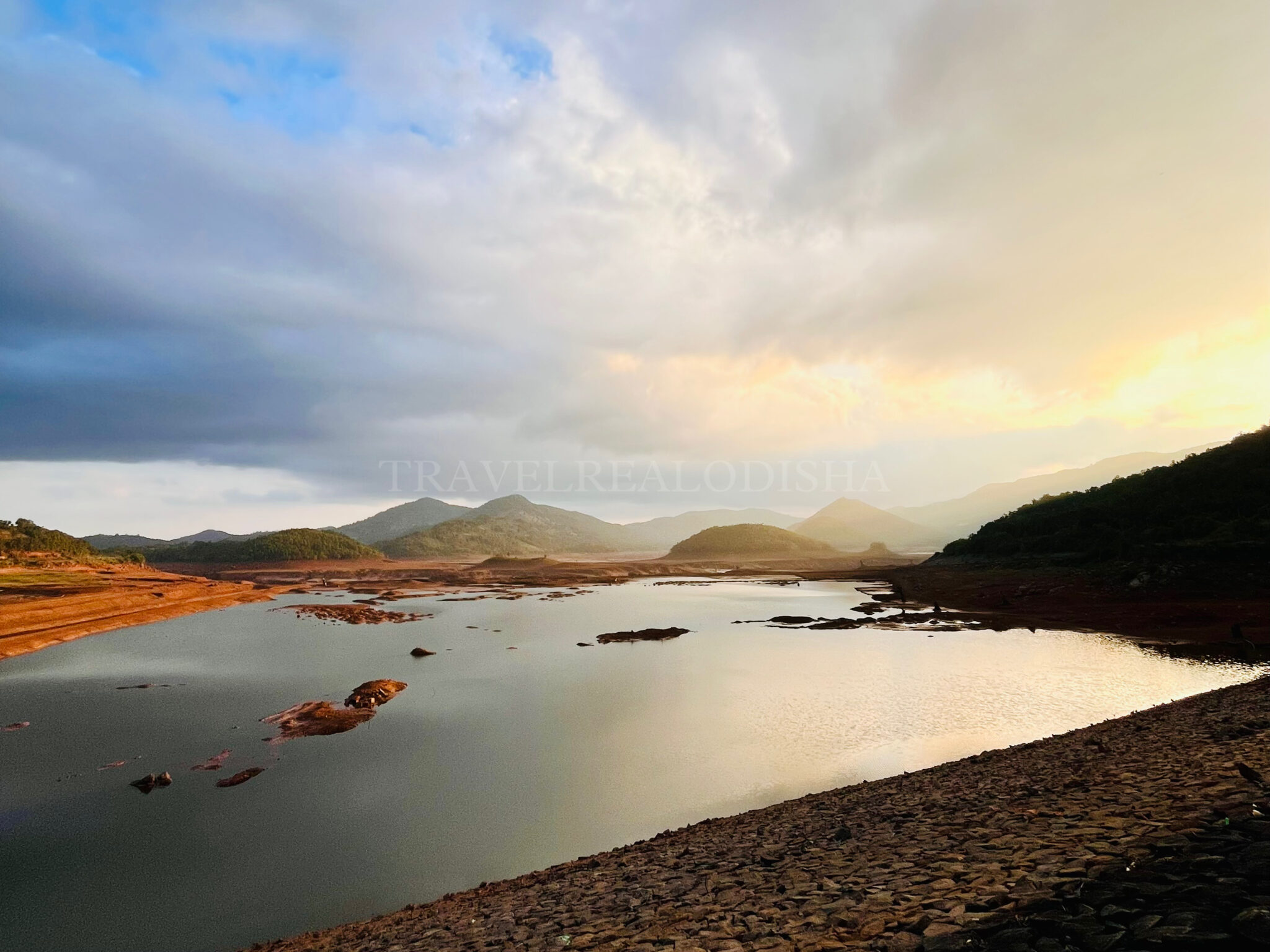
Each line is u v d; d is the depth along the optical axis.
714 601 114.25
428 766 27.39
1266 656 43.12
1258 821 7.08
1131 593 66.38
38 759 29.02
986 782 15.80
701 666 49.19
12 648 60.06
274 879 18.34
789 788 23.64
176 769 27.67
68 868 19.12
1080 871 6.83
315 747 30.16
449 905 14.76
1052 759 16.98
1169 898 5.63
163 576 160.50
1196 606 58.50
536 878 15.66
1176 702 25.14
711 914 9.12
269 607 110.19
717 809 22.02
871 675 43.16
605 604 109.38
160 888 17.97
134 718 35.91
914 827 12.10
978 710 33.12
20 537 168.75
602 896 11.98
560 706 37.34
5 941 15.56
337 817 22.45
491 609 101.88
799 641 60.25
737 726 32.03
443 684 43.94
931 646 54.31
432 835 20.84
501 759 28.16
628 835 20.23
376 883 18.03
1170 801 9.21
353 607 102.62
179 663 54.06
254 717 35.88
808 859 11.34
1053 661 44.75
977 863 8.47
